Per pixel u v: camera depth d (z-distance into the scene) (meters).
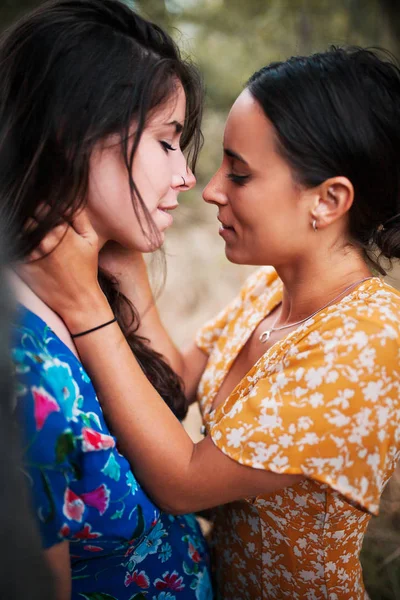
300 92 0.97
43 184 0.91
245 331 1.27
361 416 0.91
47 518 0.78
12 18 3.05
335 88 0.97
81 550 0.94
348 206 1.00
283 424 0.92
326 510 1.00
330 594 1.09
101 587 1.01
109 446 0.86
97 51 0.90
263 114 0.99
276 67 1.02
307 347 0.97
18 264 0.92
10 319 0.58
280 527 1.06
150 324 1.33
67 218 0.92
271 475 0.93
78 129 0.89
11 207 0.91
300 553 1.07
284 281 1.14
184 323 3.07
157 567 1.07
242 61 4.50
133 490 0.92
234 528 1.17
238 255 1.10
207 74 4.64
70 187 0.91
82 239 0.94
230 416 0.97
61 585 0.84
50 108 0.89
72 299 0.94
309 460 0.91
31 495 0.74
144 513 0.94
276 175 1.00
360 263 1.09
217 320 1.41
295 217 1.03
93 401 0.91
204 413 1.25
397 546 1.77
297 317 1.13
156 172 0.96
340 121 0.97
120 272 1.29
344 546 1.07
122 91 0.90
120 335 0.98
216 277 3.44
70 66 0.89
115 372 0.95
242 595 1.20
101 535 0.88
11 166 0.92
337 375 0.92
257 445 0.93
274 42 4.14
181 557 1.11
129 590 1.03
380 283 1.04
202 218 4.15
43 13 0.91
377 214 1.05
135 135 0.92
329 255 1.07
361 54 1.01
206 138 4.77
